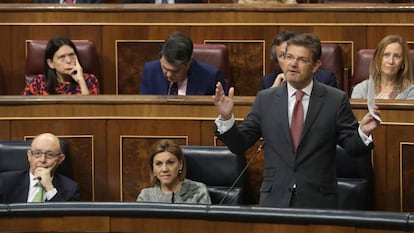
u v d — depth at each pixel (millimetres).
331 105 6629
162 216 6043
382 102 7922
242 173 7262
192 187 7699
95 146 8320
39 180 7777
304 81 6598
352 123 6629
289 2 10172
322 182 6598
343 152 7844
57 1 10984
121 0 11641
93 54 9781
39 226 6133
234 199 7785
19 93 10078
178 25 9914
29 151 7898
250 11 9828
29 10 10016
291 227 5910
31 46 9781
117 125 8281
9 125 8320
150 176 7941
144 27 9930
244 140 6617
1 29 10055
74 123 8297
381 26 9758
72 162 8297
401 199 7945
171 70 8836
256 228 5957
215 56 9508
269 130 6672
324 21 9781
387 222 5730
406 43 8922
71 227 6121
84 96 8312
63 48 9422
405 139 7891
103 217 6105
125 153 8297
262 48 9844
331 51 9508
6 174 7945
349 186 7785
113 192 8328
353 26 9773
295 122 6637
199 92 8977
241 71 9875
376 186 7992
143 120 8250
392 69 8812
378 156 7957
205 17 9883
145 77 9148
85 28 9992
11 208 6109
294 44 6559
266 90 6793
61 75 9453
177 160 7664
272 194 6625
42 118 8312
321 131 6605
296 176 6582
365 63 9391
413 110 7855
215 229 6016
